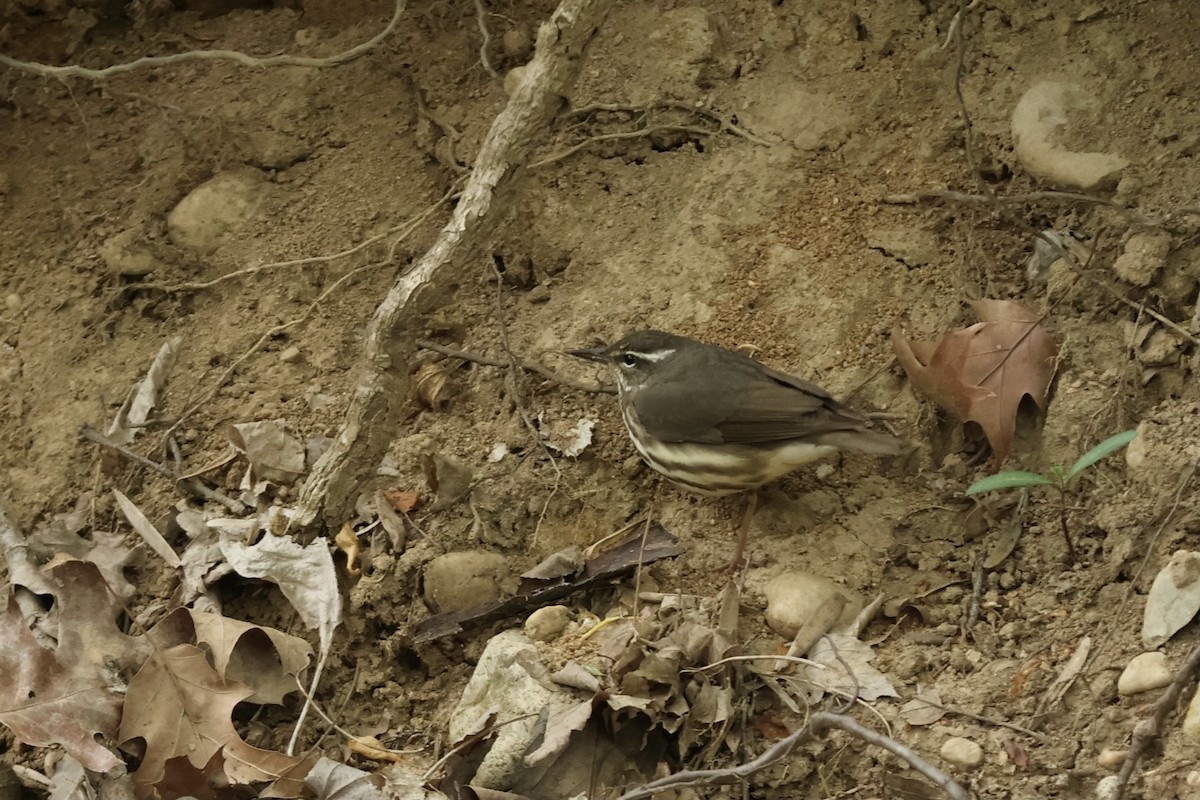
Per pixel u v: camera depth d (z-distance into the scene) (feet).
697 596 23.31
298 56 31.12
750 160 28.58
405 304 23.31
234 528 24.38
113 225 29.35
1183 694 19.67
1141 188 25.90
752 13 30.48
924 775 18.71
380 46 31.12
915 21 29.58
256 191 29.48
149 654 22.24
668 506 25.13
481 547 24.58
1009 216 26.91
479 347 27.40
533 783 20.43
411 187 29.40
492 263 28.45
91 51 32.12
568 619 22.89
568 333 27.09
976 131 27.96
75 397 27.43
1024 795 19.51
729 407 23.35
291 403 26.81
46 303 28.71
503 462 25.55
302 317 27.91
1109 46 27.81
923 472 24.85
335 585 23.27
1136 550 22.03
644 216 28.48
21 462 26.66
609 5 22.56
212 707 21.38
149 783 20.83
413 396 26.68
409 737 22.57
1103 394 24.26
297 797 20.53
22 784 22.15
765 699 21.50
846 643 22.13
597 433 25.90
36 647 21.71
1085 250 26.02
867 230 27.45
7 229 29.71
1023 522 23.53
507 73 30.42
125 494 25.88
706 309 26.91
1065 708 20.51
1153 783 18.85
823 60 29.58
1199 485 22.11
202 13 32.63
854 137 28.53
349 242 28.76
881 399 25.55
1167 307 24.77
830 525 24.31
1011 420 24.27
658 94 29.55
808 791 20.34
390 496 24.98
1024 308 25.31
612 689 20.77
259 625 23.17
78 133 30.94
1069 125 26.89
